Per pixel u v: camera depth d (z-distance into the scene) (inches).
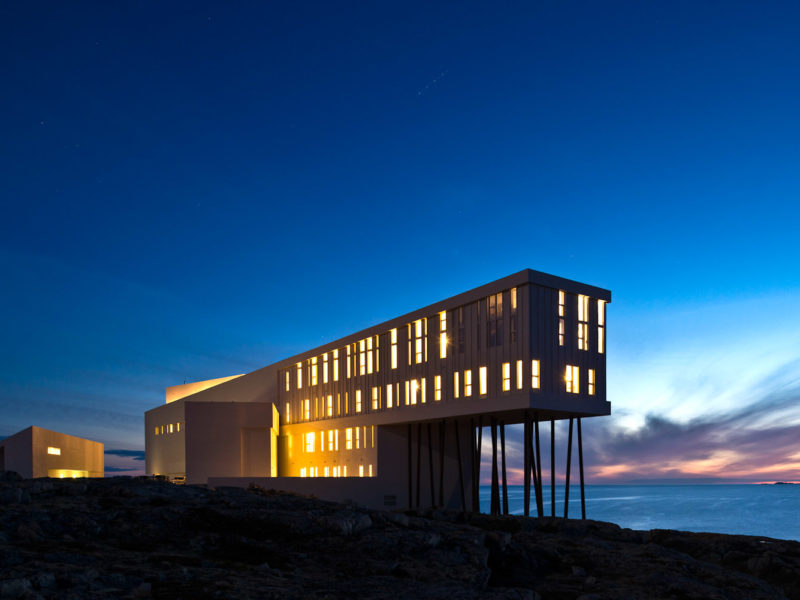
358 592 696.4
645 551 1155.9
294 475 3002.0
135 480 1302.9
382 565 841.5
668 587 928.9
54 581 618.5
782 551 1254.9
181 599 619.5
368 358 2593.5
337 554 886.4
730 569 1151.0
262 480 2378.2
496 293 2022.6
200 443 2637.8
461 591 711.7
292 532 963.3
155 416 3511.3
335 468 2716.5
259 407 2719.0
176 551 848.3
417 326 2354.8
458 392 2140.7
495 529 1419.8
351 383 2677.2
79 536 882.1
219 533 937.5
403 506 2433.6
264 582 706.8
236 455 2664.9
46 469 2945.4
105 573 673.6
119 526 928.3
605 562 1062.4
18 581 584.1
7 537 828.6
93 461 4050.2
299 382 3036.4
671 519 6294.3
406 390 2370.8
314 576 773.9
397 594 689.6
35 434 2751.0
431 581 789.2
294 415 3043.8
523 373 1905.8
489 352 2037.4
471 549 963.3
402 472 2463.1
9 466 2933.1
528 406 1866.4
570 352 1995.6
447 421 2378.2
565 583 956.6
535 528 1432.1
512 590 723.4
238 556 852.0
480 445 2356.1
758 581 1019.3
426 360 2294.5
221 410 2679.6
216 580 687.7
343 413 2699.3
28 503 1018.7
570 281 2007.9
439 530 1082.7
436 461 2524.6
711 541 1348.4
